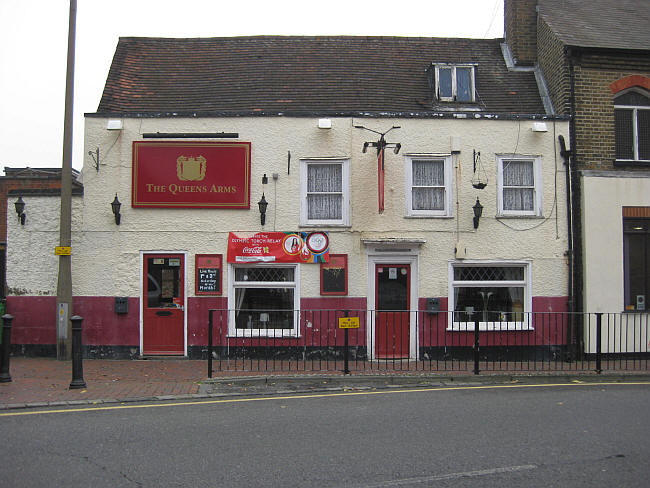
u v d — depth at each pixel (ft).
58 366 40.16
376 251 44.65
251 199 44.70
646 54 47.16
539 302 45.24
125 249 44.27
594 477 18.08
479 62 54.03
